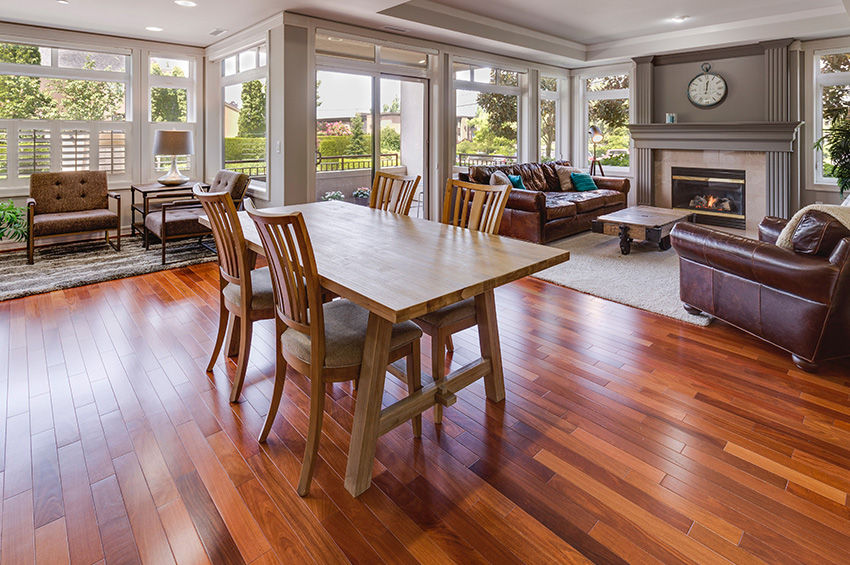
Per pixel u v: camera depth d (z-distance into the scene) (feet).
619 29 21.54
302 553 4.91
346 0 14.38
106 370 8.73
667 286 13.60
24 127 17.33
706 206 23.98
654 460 6.31
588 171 28.02
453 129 21.20
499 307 12.17
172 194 18.21
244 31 17.54
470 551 4.93
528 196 17.84
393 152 19.74
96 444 6.63
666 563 4.77
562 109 27.81
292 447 6.61
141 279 14.26
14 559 4.80
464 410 7.52
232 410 7.50
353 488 5.69
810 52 20.44
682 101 24.02
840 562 4.77
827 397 7.84
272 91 16.37
